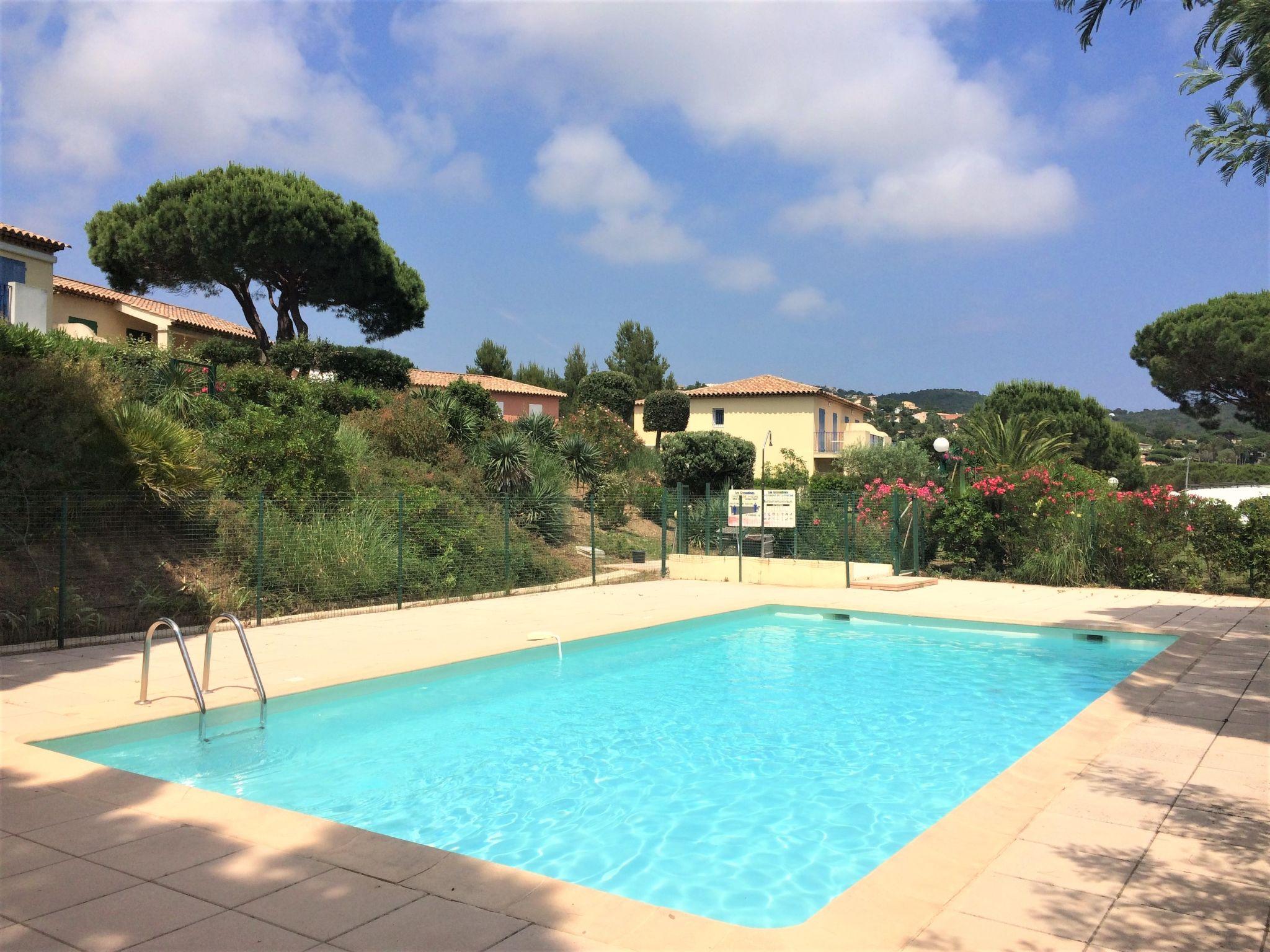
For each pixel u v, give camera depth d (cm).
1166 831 413
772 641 1161
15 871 363
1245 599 1376
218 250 2595
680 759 640
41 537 1045
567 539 1967
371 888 346
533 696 840
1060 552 1611
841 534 1842
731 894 415
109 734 616
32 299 1912
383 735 699
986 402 3884
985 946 301
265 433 1420
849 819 518
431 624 1141
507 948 296
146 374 1666
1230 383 2867
